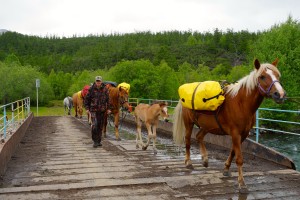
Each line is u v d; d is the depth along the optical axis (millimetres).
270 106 29594
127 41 160125
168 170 7090
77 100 26125
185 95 6734
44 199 5105
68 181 6168
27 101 21328
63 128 16766
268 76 5258
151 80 58906
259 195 5359
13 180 6305
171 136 13203
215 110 6039
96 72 78562
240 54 133250
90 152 9438
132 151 9672
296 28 34125
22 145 10805
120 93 11977
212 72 89062
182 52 140375
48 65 139875
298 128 31391
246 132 5941
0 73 70125
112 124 19328
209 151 9672
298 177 6430
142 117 9867
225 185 5891
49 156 8789
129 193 5410
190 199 5141
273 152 7602
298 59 31500
